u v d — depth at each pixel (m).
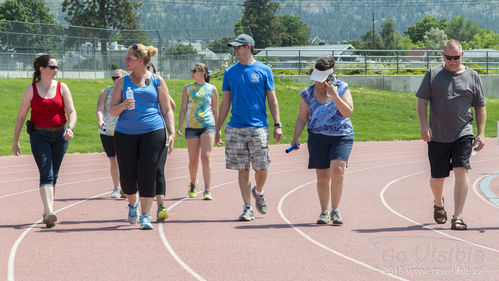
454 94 8.73
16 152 9.21
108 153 11.84
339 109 8.72
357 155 22.98
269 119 34.56
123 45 47.12
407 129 36.09
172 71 47.50
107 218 9.70
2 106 30.48
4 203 11.44
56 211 10.42
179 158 21.25
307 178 15.53
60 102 9.16
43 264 6.71
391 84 47.28
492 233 8.40
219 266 6.62
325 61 8.72
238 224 9.12
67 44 44.56
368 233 8.41
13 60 41.59
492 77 48.78
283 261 6.83
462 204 8.73
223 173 16.56
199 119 11.69
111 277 6.19
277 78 45.06
